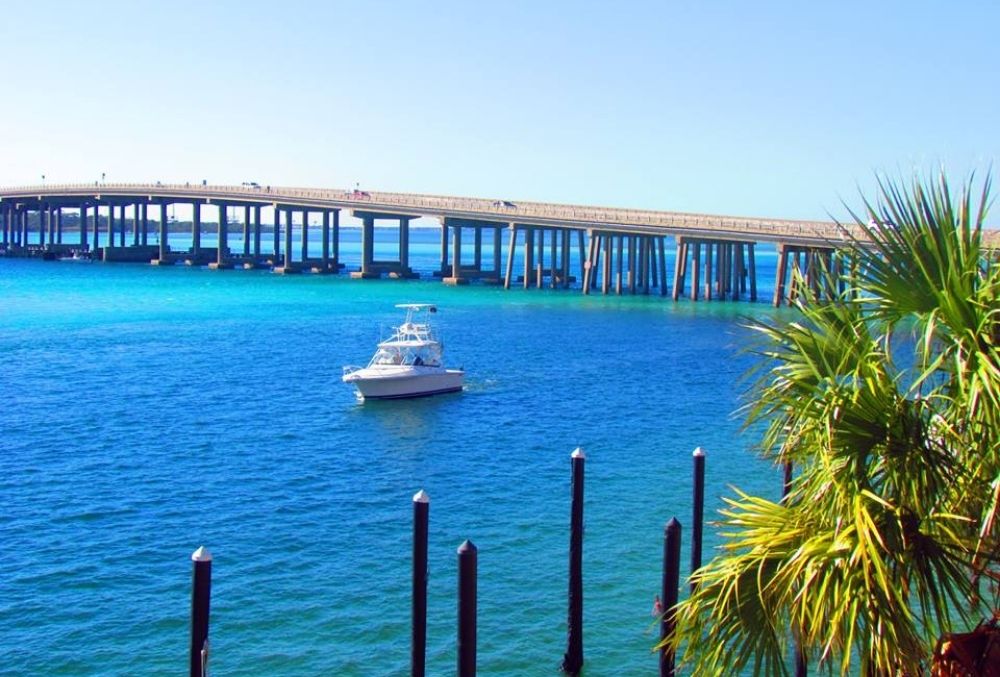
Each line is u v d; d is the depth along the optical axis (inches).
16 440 1676.9
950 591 433.4
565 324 3577.8
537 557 1096.2
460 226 5698.8
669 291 5324.8
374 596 989.2
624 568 1063.0
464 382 2298.2
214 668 842.8
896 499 440.1
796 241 3909.9
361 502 1312.7
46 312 3905.0
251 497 1334.9
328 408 2004.2
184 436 1722.4
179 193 7003.0
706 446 1631.4
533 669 854.5
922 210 431.8
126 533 1178.6
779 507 478.0
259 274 6437.0
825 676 772.0
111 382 2293.3
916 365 446.9
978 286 430.0
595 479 1421.0
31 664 848.3
